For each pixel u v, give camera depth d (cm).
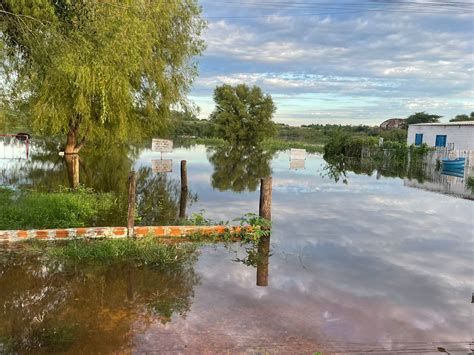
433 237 901
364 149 3541
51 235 750
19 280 583
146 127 1641
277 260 712
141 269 642
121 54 1000
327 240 855
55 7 913
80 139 1820
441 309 526
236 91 5206
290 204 1272
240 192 1500
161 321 470
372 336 449
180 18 1588
